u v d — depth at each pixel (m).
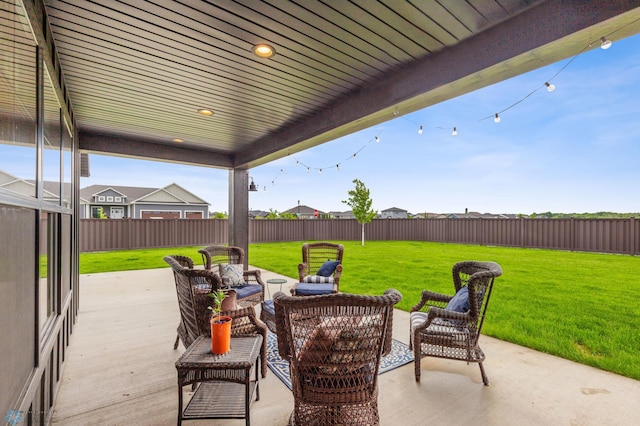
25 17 1.55
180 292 2.60
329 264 4.24
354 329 1.54
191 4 1.95
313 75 2.94
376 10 2.03
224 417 1.86
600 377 2.41
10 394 1.23
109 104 3.58
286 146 4.64
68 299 2.98
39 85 1.72
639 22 1.73
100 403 2.10
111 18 2.06
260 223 13.33
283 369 2.59
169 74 2.87
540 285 5.12
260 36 2.30
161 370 2.55
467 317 2.29
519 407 2.05
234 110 3.82
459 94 2.73
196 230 11.73
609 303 4.13
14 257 1.29
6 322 1.19
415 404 2.08
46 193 1.96
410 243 13.27
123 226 10.62
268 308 3.09
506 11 2.05
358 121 3.43
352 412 1.65
